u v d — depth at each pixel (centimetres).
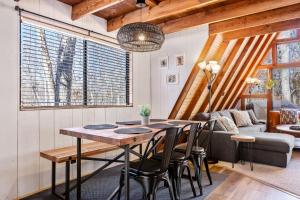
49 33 310
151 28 235
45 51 305
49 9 301
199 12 365
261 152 408
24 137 275
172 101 459
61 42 324
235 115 602
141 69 462
